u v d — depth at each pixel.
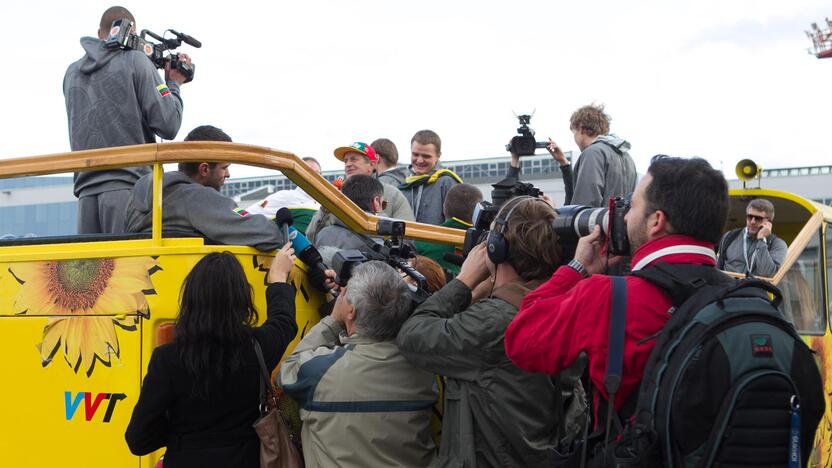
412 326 3.04
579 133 6.10
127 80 4.62
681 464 2.26
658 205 2.56
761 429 2.19
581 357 3.22
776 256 6.78
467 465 2.91
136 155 3.22
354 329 3.27
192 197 3.45
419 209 6.58
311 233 4.92
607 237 2.75
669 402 2.26
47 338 3.34
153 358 2.96
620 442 2.36
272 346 3.06
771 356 2.24
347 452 3.03
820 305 6.43
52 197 15.95
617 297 2.50
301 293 3.53
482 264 3.23
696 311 2.36
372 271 3.19
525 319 2.66
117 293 3.22
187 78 5.07
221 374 2.93
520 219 3.12
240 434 3.02
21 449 3.36
